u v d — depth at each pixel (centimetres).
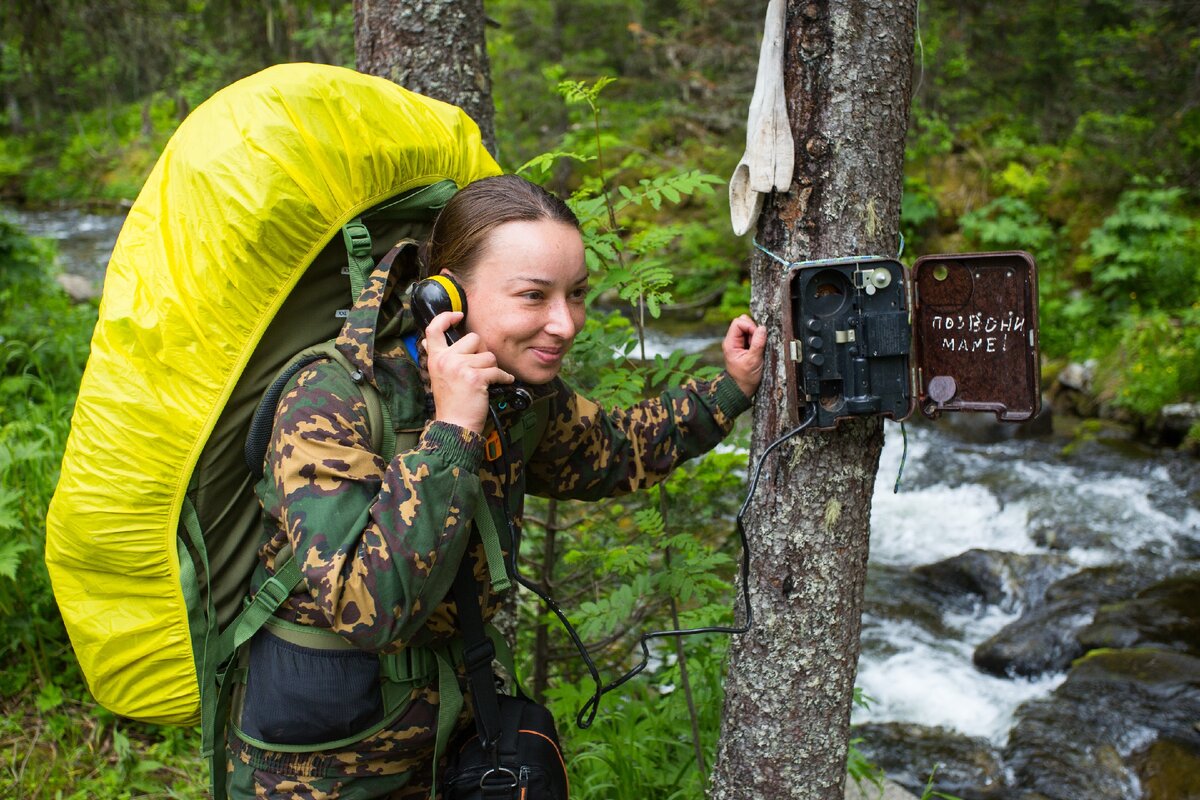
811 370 167
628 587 233
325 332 166
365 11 301
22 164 2177
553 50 1288
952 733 437
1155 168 1059
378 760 158
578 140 1197
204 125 161
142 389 154
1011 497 689
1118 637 490
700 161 1245
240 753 161
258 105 159
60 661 314
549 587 300
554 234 151
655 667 338
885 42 170
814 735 192
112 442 154
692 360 235
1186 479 701
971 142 1208
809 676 189
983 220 1102
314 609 151
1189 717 427
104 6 841
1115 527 632
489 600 168
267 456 151
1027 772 404
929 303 172
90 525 157
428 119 180
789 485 184
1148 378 802
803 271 166
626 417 195
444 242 156
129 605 164
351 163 163
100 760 282
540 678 306
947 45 1221
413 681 157
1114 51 1088
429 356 147
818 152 172
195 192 156
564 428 183
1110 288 976
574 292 159
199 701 171
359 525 138
